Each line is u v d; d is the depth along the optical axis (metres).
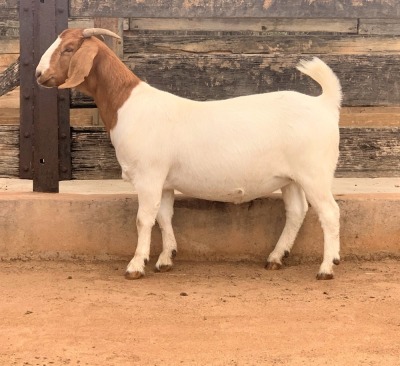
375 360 1.88
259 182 2.61
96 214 2.86
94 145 3.00
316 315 2.23
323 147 2.57
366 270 2.77
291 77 3.04
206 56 3.03
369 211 2.89
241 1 3.02
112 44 3.19
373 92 3.06
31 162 3.00
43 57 2.64
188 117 2.60
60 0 2.95
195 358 1.88
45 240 2.87
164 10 3.01
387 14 3.06
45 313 2.23
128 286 2.54
